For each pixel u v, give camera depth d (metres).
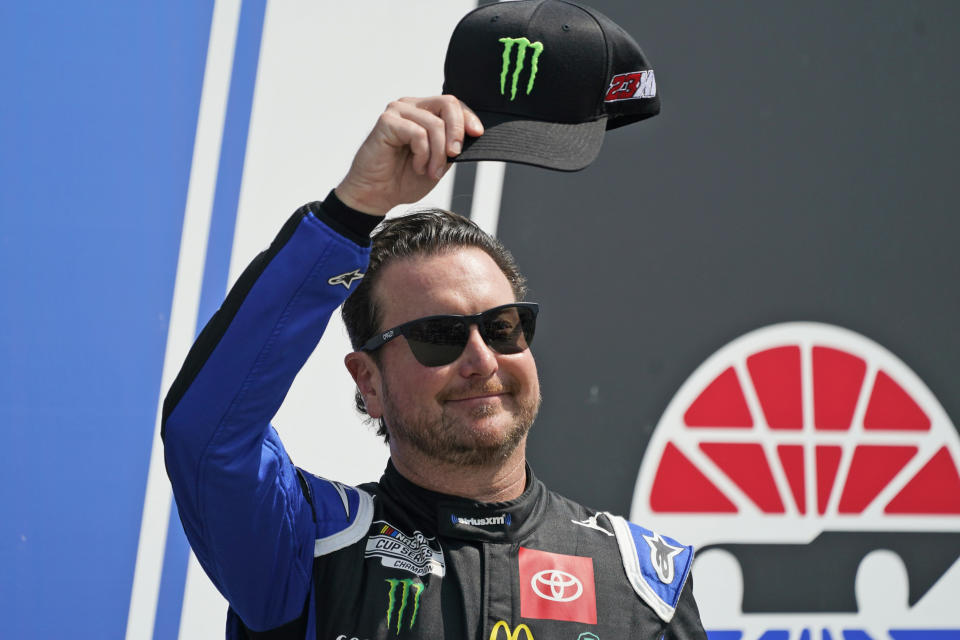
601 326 8.32
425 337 4.82
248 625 4.51
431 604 4.64
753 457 8.64
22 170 7.07
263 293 4.10
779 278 8.82
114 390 7.25
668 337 8.49
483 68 4.60
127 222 7.32
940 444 9.13
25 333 7.03
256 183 7.63
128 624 7.21
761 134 8.83
